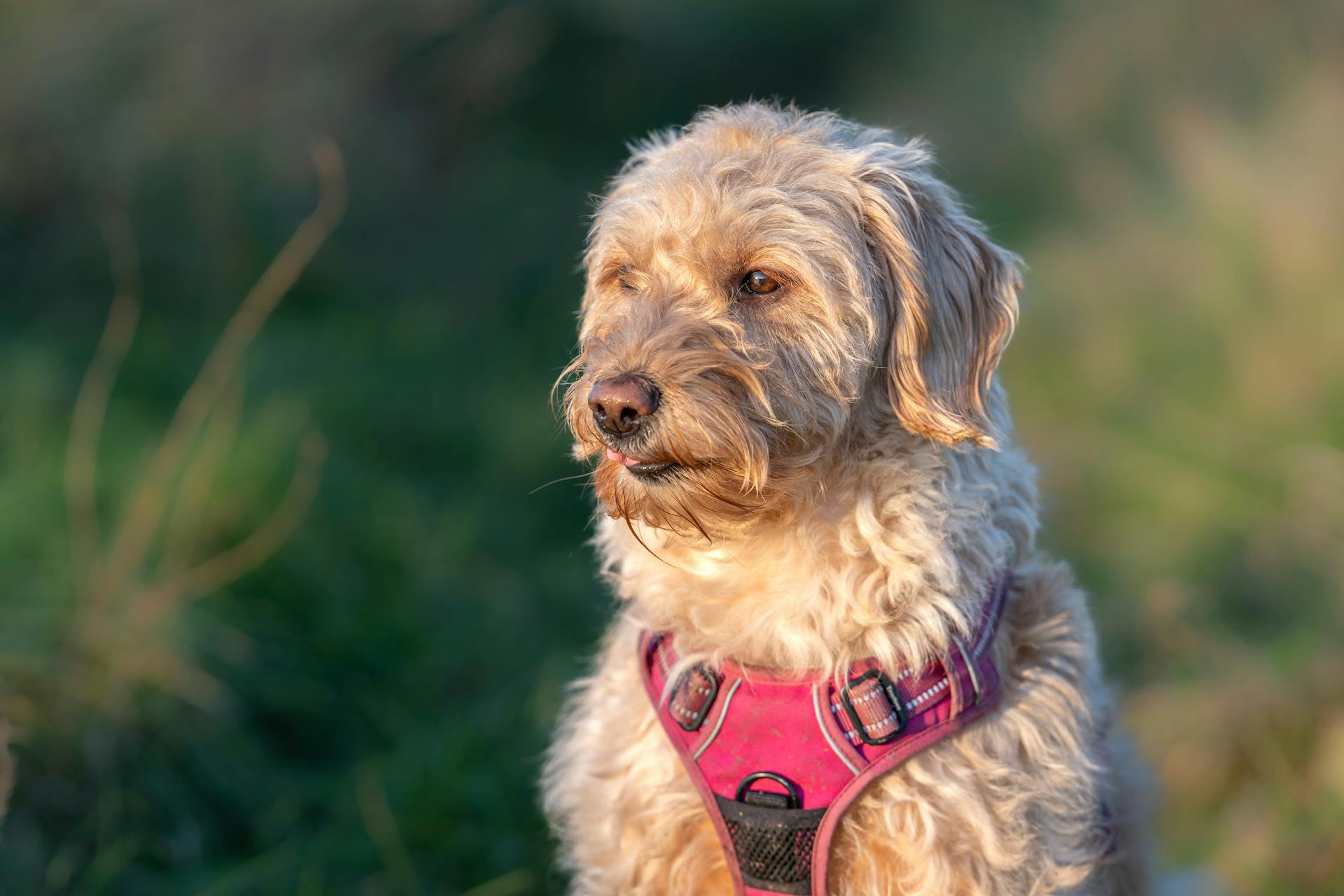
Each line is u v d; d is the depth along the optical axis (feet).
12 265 33.50
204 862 14.78
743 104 12.52
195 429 19.99
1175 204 33.30
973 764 10.00
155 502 18.30
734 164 10.61
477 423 29.43
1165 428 25.34
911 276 10.48
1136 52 45.50
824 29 60.95
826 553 10.29
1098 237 35.88
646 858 10.70
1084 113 45.65
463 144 48.78
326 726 17.60
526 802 16.02
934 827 9.80
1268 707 17.47
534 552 24.16
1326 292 25.94
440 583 21.29
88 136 36.19
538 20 50.47
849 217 10.62
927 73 56.29
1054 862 10.19
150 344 29.17
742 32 59.41
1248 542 21.61
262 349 29.96
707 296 10.32
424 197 43.88
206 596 18.20
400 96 46.26
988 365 11.04
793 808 9.86
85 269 33.55
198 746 15.85
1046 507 13.37
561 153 51.24
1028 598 10.96
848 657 10.12
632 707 11.13
